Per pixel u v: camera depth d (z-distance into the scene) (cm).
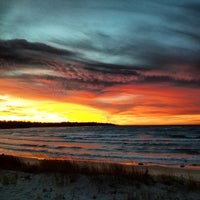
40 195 762
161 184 910
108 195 773
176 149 3028
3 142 4550
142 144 3834
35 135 7675
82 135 7069
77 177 948
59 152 2761
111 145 3750
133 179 946
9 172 1072
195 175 1359
